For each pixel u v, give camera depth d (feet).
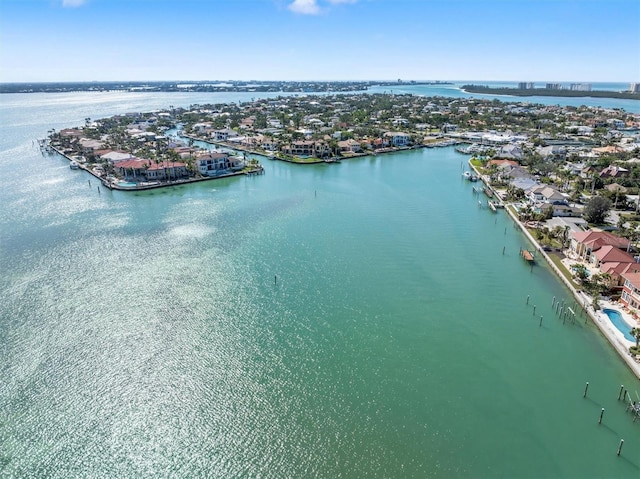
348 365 170.81
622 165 455.63
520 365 171.73
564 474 127.03
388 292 225.35
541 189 366.02
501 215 352.28
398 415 147.02
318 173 512.63
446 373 166.91
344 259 264.11
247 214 349.82
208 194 413.39
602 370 168.96
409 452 133.59
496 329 194.90
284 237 299.58
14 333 186.70
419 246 285.64
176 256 266.57
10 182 449.48
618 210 344.90
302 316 203.10
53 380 160.56
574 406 151.53
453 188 439.63
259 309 208.33
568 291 226.79
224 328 193.16
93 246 281.13
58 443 136.15
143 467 129.18
